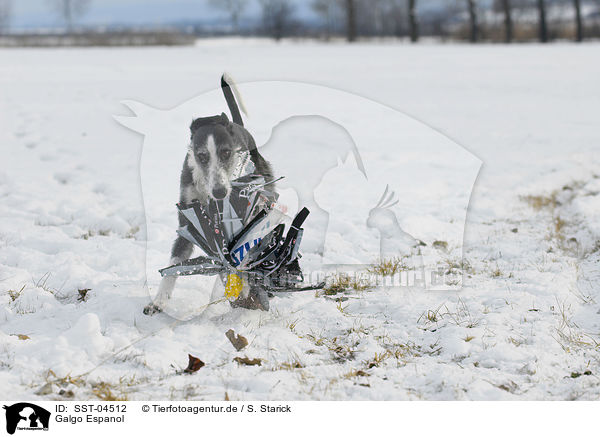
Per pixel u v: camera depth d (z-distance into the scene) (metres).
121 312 14.12
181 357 12.27
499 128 39.44
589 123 40.47
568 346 12.94
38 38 125.06
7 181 25.97
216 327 13.59
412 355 12.84
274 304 14.96
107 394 10.77
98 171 28.28
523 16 197.88
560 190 26.70
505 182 27.64
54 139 33.31
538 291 16.00
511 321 14.18
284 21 189.88
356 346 13.16
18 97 44.91
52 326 13.45
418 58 87.12
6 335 12.71
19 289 15.36
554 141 35.47
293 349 12.76
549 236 20.78
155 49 104.69
